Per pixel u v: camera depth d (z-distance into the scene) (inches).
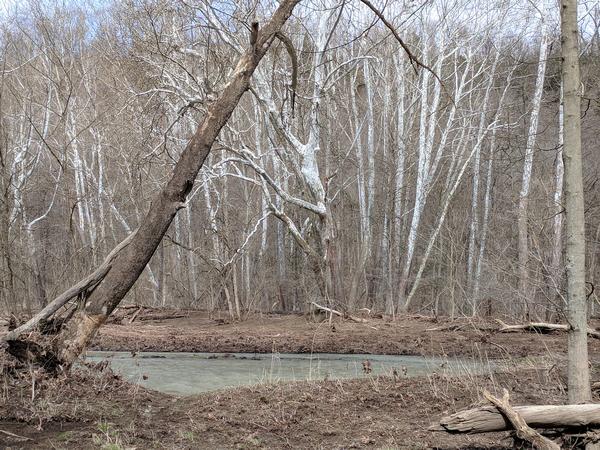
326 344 539.2
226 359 486.0
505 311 737.6
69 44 865.5
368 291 1085.1
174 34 614.5
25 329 276.5
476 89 1075.9
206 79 572.4
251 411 269.6
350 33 933.2
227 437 235.8
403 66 957.2
